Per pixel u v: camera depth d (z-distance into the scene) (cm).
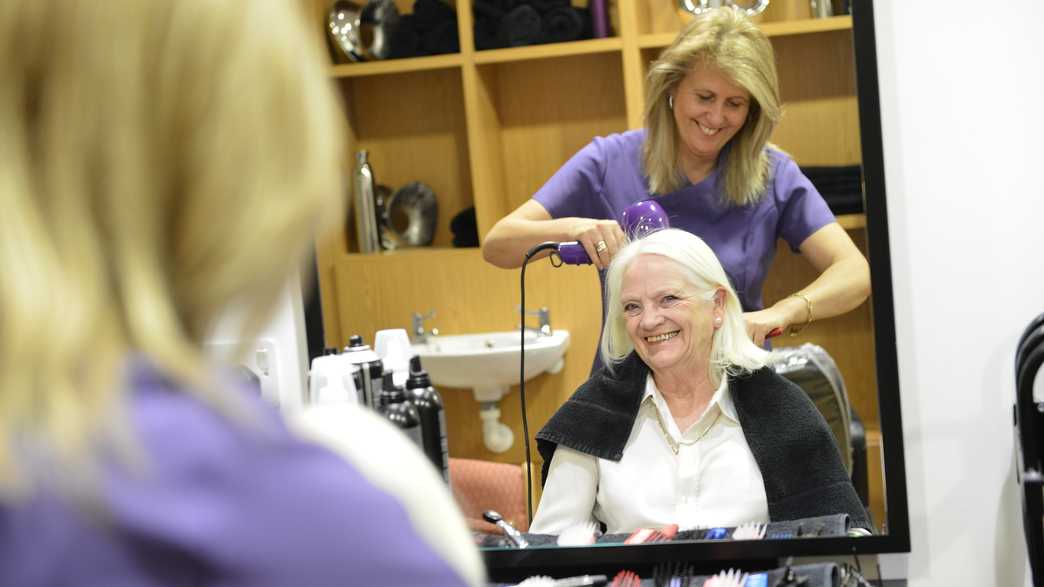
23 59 78
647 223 271
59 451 74
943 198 274
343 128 282
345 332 289
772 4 260
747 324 270
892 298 263
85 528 76
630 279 273
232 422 82
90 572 75
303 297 291
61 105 77
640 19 267
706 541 275
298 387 298
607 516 280
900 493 267
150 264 79
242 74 81
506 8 273
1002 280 275
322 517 80
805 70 261
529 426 283
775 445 271
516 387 283
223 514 78
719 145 266
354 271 287
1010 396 278
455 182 280
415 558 82
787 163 264
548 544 284
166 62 79
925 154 273
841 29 258
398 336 287
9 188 76
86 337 75
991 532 284
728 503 274
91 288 76
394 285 286
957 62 269
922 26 270
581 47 271
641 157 270
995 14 267
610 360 277
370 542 81
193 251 82
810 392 269
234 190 81
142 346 79
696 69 264
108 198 78
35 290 74
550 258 277
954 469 283
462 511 287
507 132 277
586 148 273
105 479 76
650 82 268
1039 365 247
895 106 273
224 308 85
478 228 280
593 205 274
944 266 276
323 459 84
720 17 262
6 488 74
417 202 282
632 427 277
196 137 80
